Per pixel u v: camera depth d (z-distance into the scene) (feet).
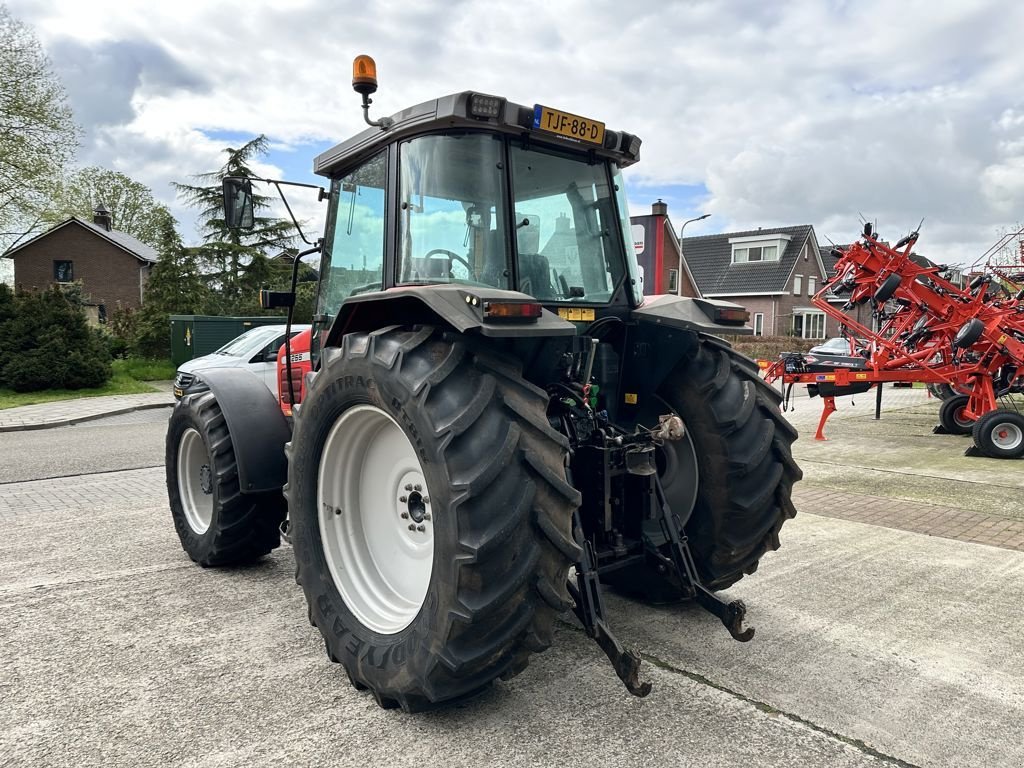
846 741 7.71
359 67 9.51
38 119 77.77
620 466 9.60
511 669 7.73
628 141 10.46
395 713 8.29
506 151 9.36
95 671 9.43
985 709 8.43
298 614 11.48
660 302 10.65
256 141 105.91
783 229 138.00
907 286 29.14
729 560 10.36
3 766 7.28
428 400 7.47
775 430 10.35
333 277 12.00
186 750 7.55
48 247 122.62
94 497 20.88
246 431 12.69
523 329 7.43
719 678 9.14
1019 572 13.46
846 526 16.83
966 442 30.30
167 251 88.58
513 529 7.11
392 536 9.22
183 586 12.87
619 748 7.54
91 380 60.95
